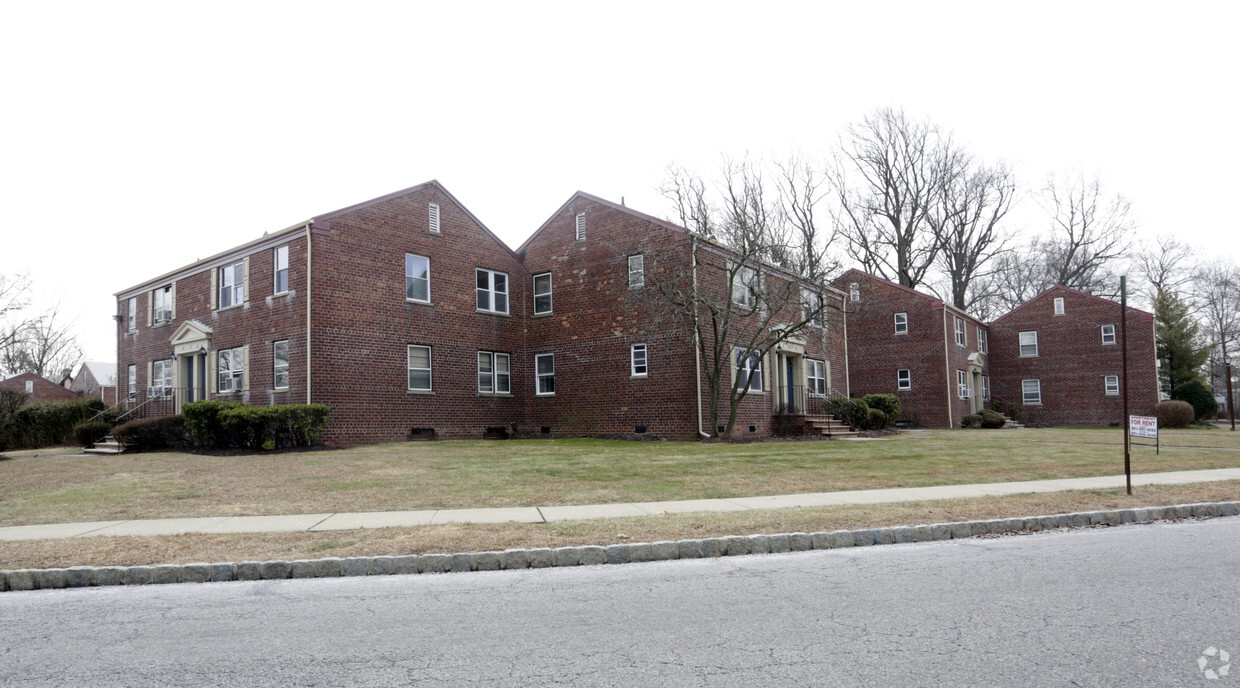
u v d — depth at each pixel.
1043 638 5.29
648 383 25.02
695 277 23.98
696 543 8.59
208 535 9.23
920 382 39.09
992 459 17.48
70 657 5.29
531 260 28.50
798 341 29.38
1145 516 10.72
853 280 41.50
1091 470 15.48
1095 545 8.84
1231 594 6.46
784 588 6.95
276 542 8.78
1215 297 67.75
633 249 25.56
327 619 6.15
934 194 47.84
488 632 5.69
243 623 6.08
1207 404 42.00
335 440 22.14
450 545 8.46
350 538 8.92
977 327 44.25
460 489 12.92
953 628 5.55
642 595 6.78
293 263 22.59
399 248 24.41
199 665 5.04
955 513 10.35
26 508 11.79
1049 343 43.97
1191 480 13.88
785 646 5.20
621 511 10.65
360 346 23.00
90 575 7.60
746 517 10.02
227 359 24.97
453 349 25.80
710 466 16.03
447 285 25.81
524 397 28.14
